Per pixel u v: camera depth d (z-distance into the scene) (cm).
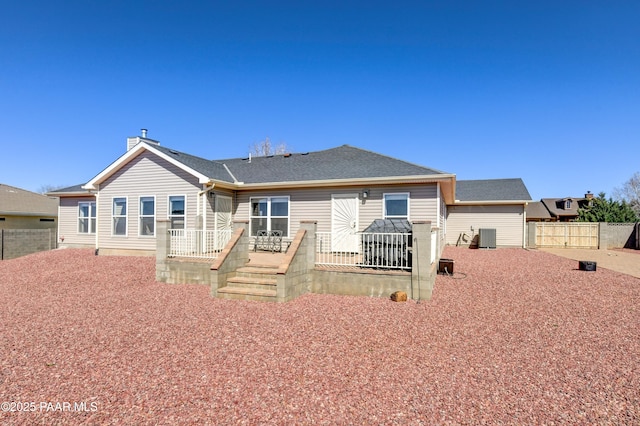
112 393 354
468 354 464
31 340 522
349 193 1260
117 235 1416
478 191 2317
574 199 4084
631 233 2192
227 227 1389
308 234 840
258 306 718
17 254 1675
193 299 785
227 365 425
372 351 473
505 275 1093
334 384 374
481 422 301
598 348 489
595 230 2209
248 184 1344
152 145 1384
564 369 416
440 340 517
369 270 815
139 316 652
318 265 880
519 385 373
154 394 352
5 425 296
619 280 1020
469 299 773
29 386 371
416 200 1186
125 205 1410
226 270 845
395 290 780
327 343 503
